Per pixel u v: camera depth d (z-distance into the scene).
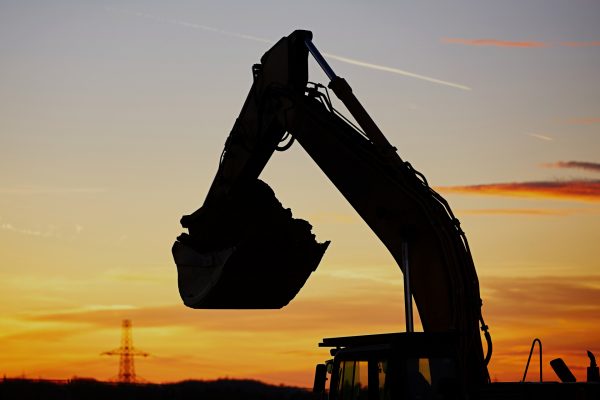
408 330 19.09
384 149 19.95
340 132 20.38
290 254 21.56
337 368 19.22
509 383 18.08
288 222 21.69
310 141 20.66
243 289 21.97
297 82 21.38
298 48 21.45
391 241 20.00
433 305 19.47
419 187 19.73
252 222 22.56
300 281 22.12
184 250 23.23
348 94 20.17
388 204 19.91
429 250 19.56
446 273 19.36
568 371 19.05
